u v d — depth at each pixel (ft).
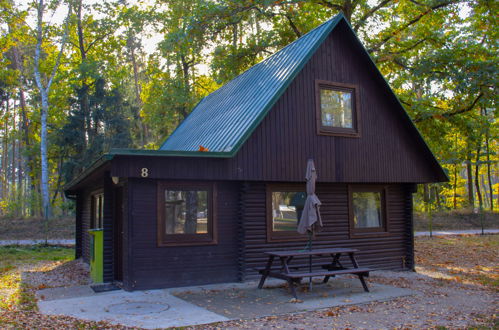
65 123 113.19
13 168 143.13
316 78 41.42
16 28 101.86
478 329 23.89
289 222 39.75
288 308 28.07
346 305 29.25
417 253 63.10
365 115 43.83
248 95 43.93
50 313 26.32
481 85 62.23
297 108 39.91
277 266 38.68
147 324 24.09
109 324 23.86
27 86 124.98
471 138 72.59
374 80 44.78
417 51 74.33
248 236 37.52
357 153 42.83
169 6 96.53
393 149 45.16
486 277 42.37
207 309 27.61
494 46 69.56
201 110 60.03
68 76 116.78
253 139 37.24
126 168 32.27
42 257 61.21
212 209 36.24
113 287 34.83
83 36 116.98
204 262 35.63
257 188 38.32
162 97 96.84
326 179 40.70
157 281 33.76
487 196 184.03
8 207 117.50
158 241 33.76
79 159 106.52
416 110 70.13
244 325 24.14
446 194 140.97
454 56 65.62
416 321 25.53
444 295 33.01
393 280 38.99
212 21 69.46
